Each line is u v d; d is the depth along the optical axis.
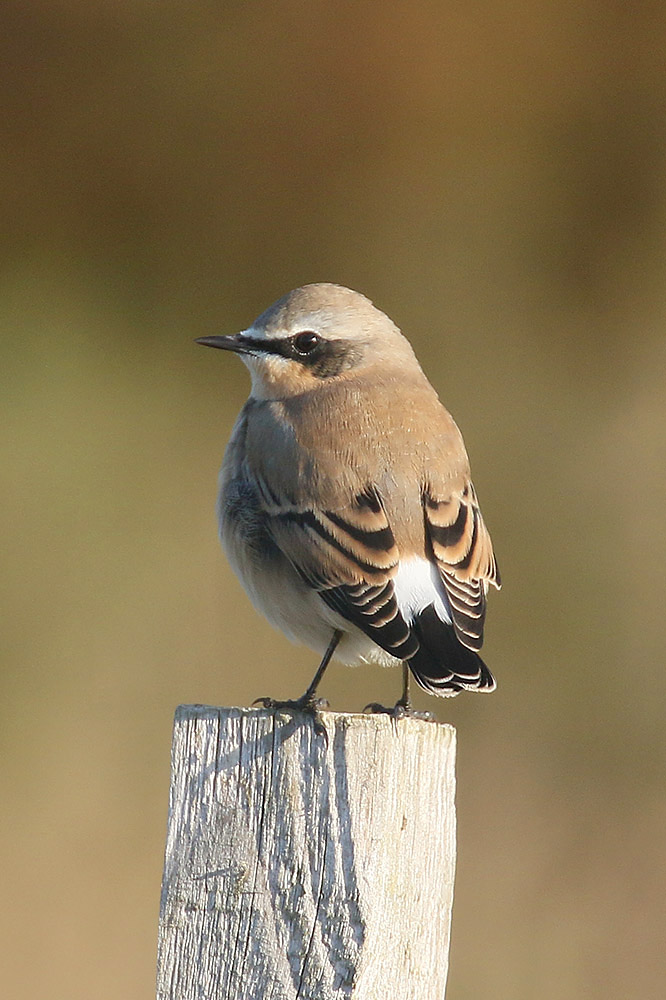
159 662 15.71
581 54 17.89
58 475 17.16
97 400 17.72
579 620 16.30
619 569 16.67
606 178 18.45
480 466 17.64
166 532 16.80
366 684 15.21
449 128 18.30
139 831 13.95
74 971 12.38
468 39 17.59
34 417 17.44
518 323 18.47
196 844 5.36
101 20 17.47
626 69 18.02
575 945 12.71
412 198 18.58
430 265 18.58
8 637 15.72
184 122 18.19
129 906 13.05
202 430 17.75
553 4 17.45
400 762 5.34
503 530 17.06
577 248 18.53
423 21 17.41
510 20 17.47
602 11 17.62
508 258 18.59
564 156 18.50
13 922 12.84
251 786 5.35
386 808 5.29
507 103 18.17
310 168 18.45
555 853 13.76
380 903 5.23
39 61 17.69
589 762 15.02
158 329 18.20
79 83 17.88
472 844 13.94
